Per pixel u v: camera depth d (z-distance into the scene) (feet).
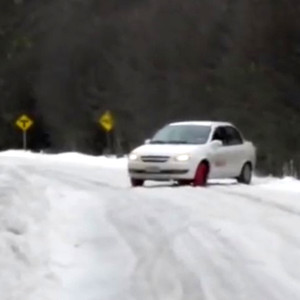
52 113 638.53
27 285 104.27
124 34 592.19
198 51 524.52
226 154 258.16
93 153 595.47
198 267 117.60
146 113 538.06
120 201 187.32
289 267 117.91
